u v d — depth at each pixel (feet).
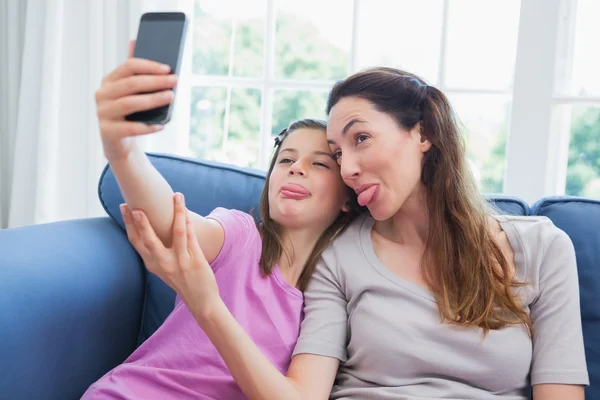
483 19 5.68
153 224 2.71
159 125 2.39
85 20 5.90
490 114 6.07
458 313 3.29
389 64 5.87
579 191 5.94
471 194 3.48
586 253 3.83
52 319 3.44
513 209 4.11
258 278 3.48
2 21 6.26
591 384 3.72
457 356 3.24
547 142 5.07
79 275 3.69
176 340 3.37
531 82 5.08
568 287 3.38
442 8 5.50
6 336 3.18
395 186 3.30
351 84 3.36
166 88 2.36
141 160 2.65
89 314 3.69
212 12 6.42
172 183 4.33
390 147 3.26
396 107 3.30
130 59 2.35
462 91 5.52
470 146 6.18
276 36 6.44
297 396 3.01
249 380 2.91
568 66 5.21
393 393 3.19
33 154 6.04
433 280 3.44
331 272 3.57
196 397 3.21
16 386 3.23
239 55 6.47
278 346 3.38
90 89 5.88
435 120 3.39
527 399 3.28
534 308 3.44
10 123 6.29
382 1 5.83
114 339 3.95
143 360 3.39
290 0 6.37
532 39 5.05
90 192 5.96
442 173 3.44
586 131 5.81
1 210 6.46
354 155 3.28
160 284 4.21
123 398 3.14
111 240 4.16
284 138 3.70
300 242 3.64
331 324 3.41
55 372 3.47
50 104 5.80
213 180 4.32
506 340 3.26
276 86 6.03
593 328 3.76
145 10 5.77
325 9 6.32
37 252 3.61
